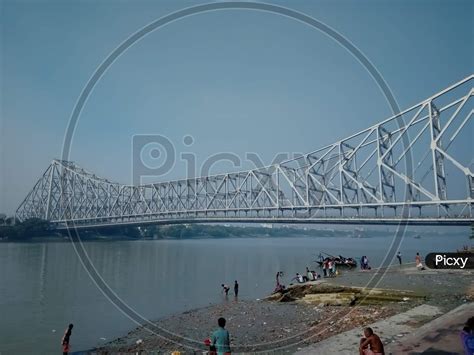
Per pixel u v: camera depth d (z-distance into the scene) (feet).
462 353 28.91
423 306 49.78
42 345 54.70
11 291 101.45
